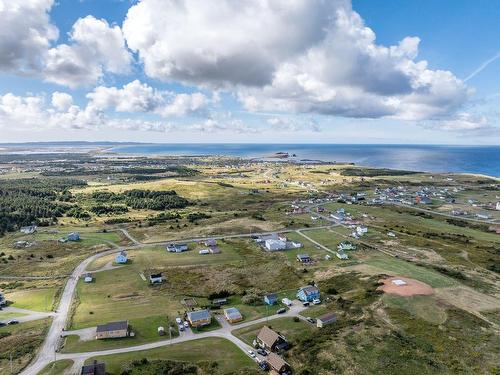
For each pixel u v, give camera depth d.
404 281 112.56
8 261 151.38
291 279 125.81
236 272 133.38
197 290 118.06
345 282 118.56
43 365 76.00
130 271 136.50
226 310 99.00
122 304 107.56
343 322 89.25
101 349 82.19
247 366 74.69
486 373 67.12
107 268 140.00
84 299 111.88
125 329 87.56
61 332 90.31
